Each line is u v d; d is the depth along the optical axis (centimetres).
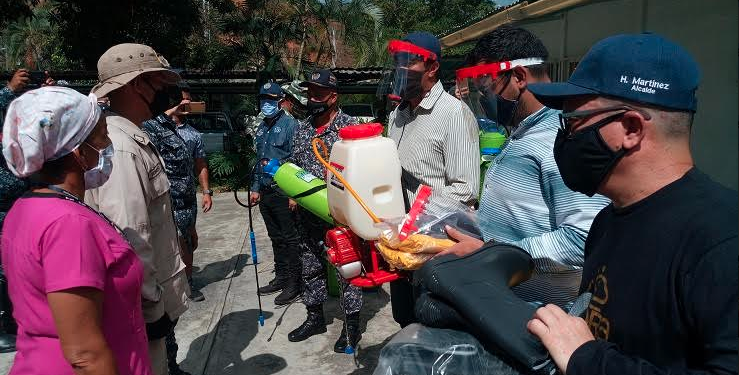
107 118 208
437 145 264
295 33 1455
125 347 160
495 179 190
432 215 197
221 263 548
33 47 2548
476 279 137
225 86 1480
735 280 90
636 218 110
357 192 214
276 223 449
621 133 110
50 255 140
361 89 1463
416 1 2861
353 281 226
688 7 423
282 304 435
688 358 100
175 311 238
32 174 151
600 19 546
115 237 157
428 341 130
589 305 120
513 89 186
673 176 108
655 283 102
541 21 649
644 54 107
